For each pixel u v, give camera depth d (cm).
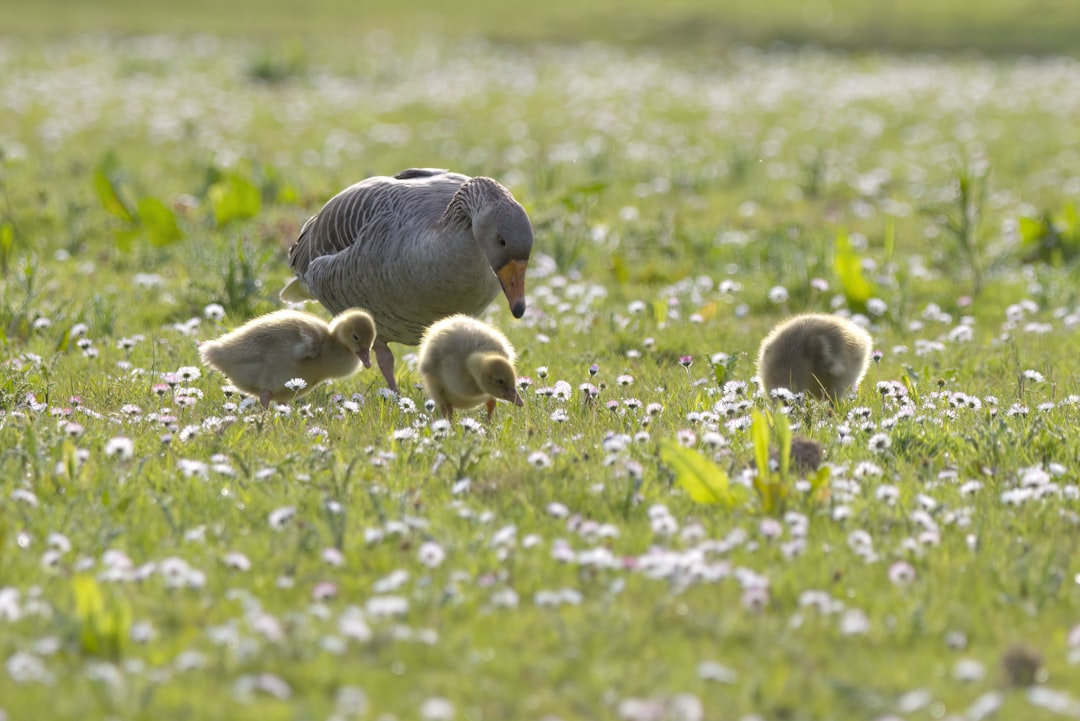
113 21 6250
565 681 710
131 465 1033
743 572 811
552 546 879
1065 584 838
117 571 798
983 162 3138
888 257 1986
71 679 697
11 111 3569
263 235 2181
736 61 5450
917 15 6788
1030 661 720
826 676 714
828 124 3722
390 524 876
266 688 687
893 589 823
